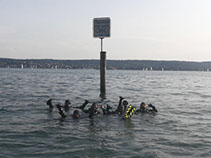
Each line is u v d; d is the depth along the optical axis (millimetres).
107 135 7344
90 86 25688
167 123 9117
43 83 29234
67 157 5547
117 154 5781
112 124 8836
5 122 8734
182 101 15383
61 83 29984
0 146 6191
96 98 15766
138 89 23328
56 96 16359
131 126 8562
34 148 6102
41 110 11227
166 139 7031
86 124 8773
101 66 17906
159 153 5887
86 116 10211
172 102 14836
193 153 5922
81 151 5934
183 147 6352
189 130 8125
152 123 9078
